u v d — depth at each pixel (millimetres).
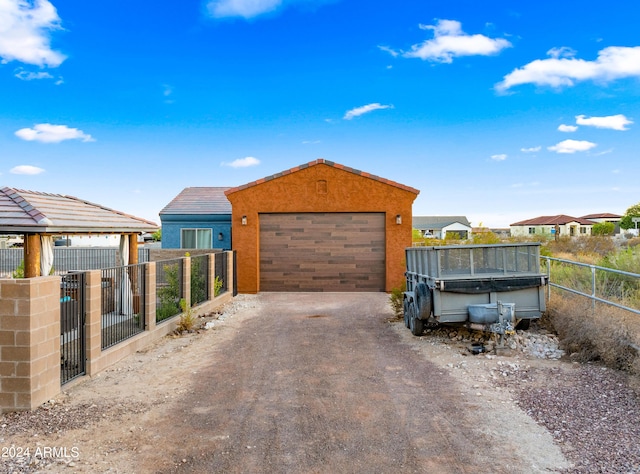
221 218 21281
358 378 6594
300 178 17047
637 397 5453
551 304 9180
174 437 4641
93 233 10930
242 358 7801
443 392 5938
